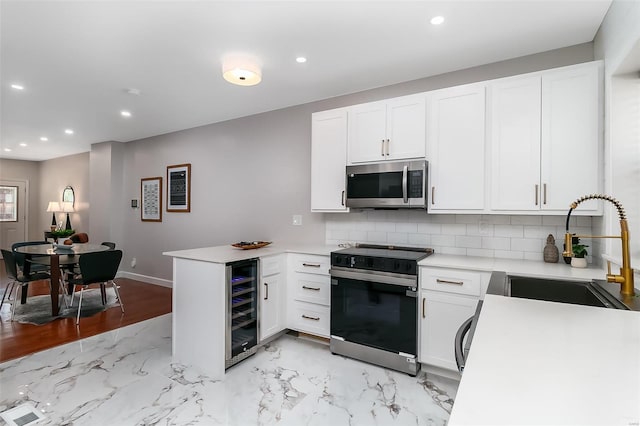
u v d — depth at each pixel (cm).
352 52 254
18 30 222
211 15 207
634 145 193
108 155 564
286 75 297
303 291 305
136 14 205
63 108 390
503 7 198
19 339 311
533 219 255
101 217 575
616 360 77
